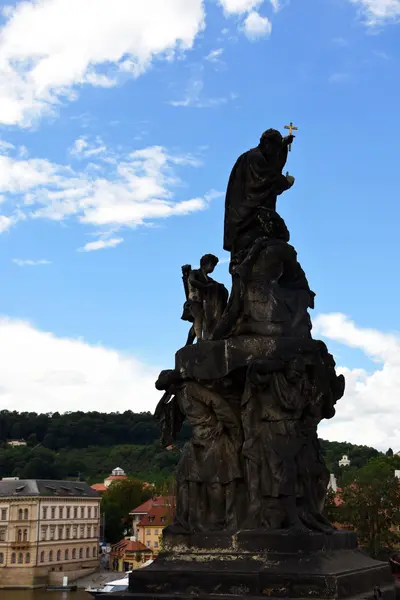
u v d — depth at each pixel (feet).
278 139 56.08
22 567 407.44
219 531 45.73
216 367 49.42
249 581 41.45
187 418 50.03
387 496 263.70
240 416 48.98
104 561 500.74
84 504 456.45
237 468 47.73
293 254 53.31
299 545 43.50
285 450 46.55
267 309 50.24
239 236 56.34
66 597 336.29
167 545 46.70
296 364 47.78
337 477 387.75
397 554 75.82
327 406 50.96
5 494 424.05
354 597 40.88
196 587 42.68
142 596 42.60
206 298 54.70
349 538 48.34
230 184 57.41
